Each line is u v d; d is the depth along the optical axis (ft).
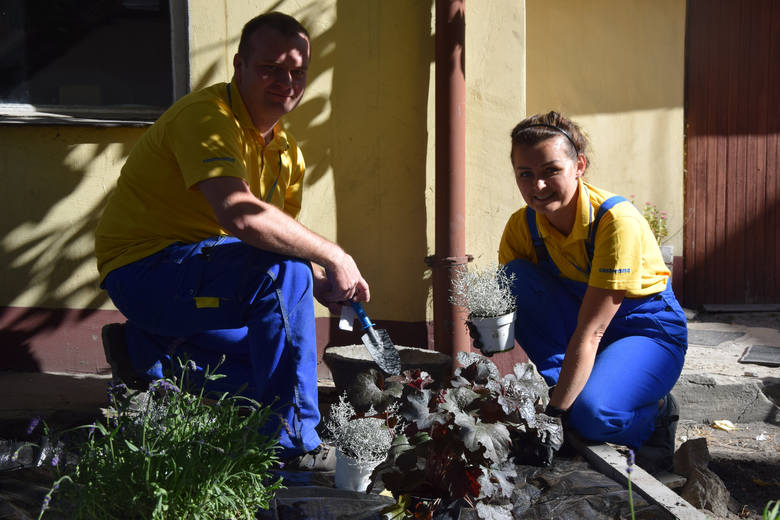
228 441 7.35
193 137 9.61
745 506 10.89
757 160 24.71
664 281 10.85
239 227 9.22
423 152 14.75
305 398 9.45
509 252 11.80
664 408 11.20
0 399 13.34
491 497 7.72
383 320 15.15
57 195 15.16
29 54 15.40
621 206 10.14
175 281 10.00
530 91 23.58
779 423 15.65
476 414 7.69
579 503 8.46
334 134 14.89
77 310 15.28
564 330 11.32
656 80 24.03
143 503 6.82
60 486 7.10
